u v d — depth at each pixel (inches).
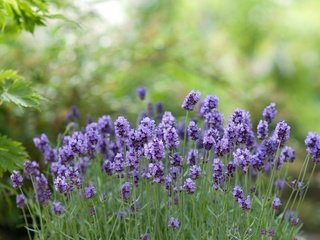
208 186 54.0
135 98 89.1
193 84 106.0
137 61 93.4
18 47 82.7
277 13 197.2
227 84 115.3
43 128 81.2
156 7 141.5
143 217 55.0
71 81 83.7
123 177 52.5
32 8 63.1
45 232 55.4
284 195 108.3
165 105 91.2
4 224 79.4
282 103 155.0
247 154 50.2
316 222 98.3
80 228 55.2
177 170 52.1
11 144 58.2
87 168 60.4
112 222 55.1
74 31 85.5
